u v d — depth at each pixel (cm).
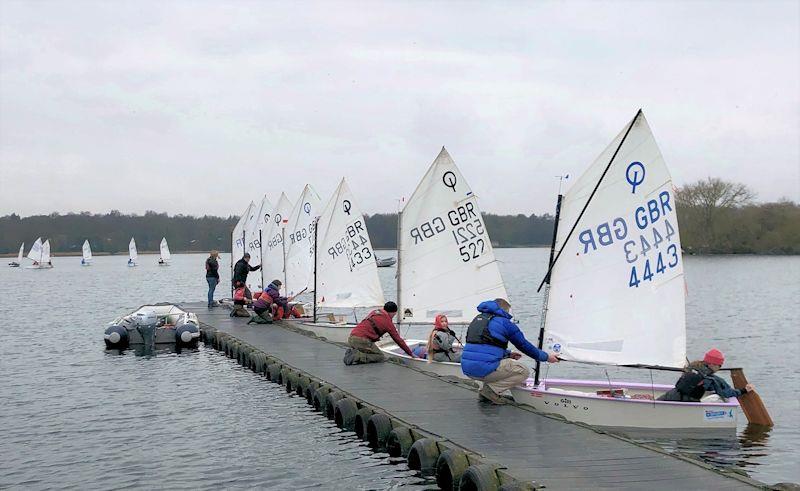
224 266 15900
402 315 2430
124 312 5359
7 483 1357
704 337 3781
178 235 19900
